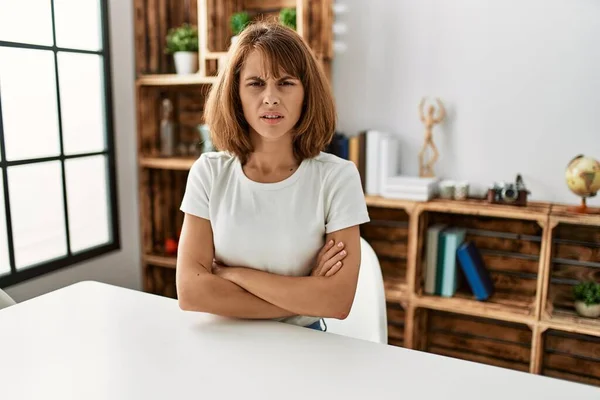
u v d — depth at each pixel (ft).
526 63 7.25
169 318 3.98
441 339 8.48
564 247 7.48
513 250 7.81
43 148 7.43
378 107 8.18
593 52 6.88
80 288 4.60
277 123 3.76
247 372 3.19
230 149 4.14
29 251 7.39
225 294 3.91
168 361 3.33
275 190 4.06
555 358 7.74
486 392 2.98
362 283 4.93
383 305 4.77
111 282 8.66
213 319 3.98
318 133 4.05
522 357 7.95
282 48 3.70
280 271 4.12
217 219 4.15
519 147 7.45
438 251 7.53
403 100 8.00
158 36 9.12
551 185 7.35
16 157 7.07
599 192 7.09
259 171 4.14
